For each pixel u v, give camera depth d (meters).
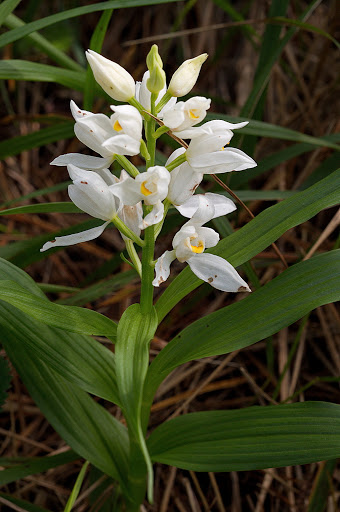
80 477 0.37
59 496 0.42
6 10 0.39
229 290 0.35
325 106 0.58
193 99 0.34
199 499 0.42
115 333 0.35
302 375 0.46
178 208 0.35
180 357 0.36
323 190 0.36
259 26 0.61
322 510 0.40
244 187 0.48
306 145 0.46
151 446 0.37
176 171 0.35
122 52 0.65
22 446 0.44
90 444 0.38
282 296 0.36
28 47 0.56
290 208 0.36
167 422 0.37
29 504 0.39
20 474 0.38
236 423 0.36
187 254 0.35
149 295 0.35
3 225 0.52
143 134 0.56
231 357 0.44
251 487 0.43
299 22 0.43
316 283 0.36
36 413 0.44
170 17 0.65
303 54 0.63
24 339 0.37
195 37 0.64
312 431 0.36
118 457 0.38
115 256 0.46
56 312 0.35
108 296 0.49
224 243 0.37
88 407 0.39
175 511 0.42
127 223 0.35
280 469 0.43
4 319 0.37
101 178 0.35
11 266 0.37
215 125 0.34
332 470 0.40
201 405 0.45
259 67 0.46
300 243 0.49
